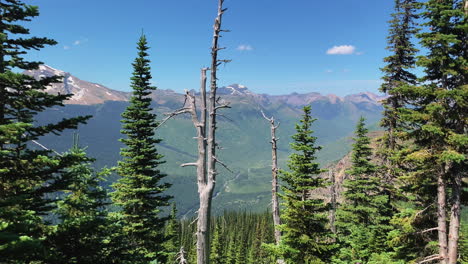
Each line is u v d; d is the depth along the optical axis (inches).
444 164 534.0
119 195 773.3
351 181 945.5
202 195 446.3
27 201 360.5
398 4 849.5
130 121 820.6
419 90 514.3
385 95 860.6
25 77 332.8
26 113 371.2
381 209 870.4
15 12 350.0
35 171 379.9
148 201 789.2
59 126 362.9
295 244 687.1
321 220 681.6
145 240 775.1
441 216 550.3
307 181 669.9
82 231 402.9
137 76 829.2
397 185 848.9
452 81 530.3
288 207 698.2
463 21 490.9
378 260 681.0
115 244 486.0
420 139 565.6
